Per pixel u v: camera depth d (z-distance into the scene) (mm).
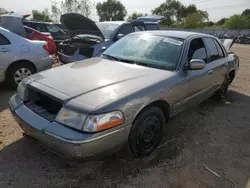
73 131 2072
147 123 2660
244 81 6695
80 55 5211
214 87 4211
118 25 6316
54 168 2516
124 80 2629
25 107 2549
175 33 3740
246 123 3885
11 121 3545
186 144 3131
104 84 2490
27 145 2906
